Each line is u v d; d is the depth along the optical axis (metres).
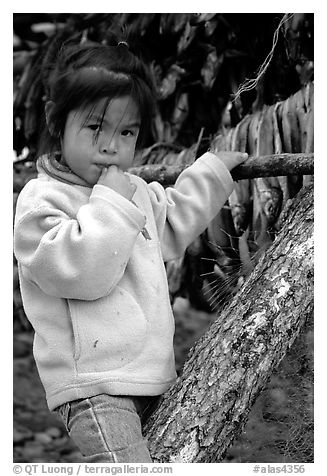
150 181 2.15
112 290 1.69
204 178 1.97
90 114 1.68
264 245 2.12
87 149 1.70
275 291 1.70
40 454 3.26
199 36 2.52
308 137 2.10
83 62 1.71
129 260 1.73
